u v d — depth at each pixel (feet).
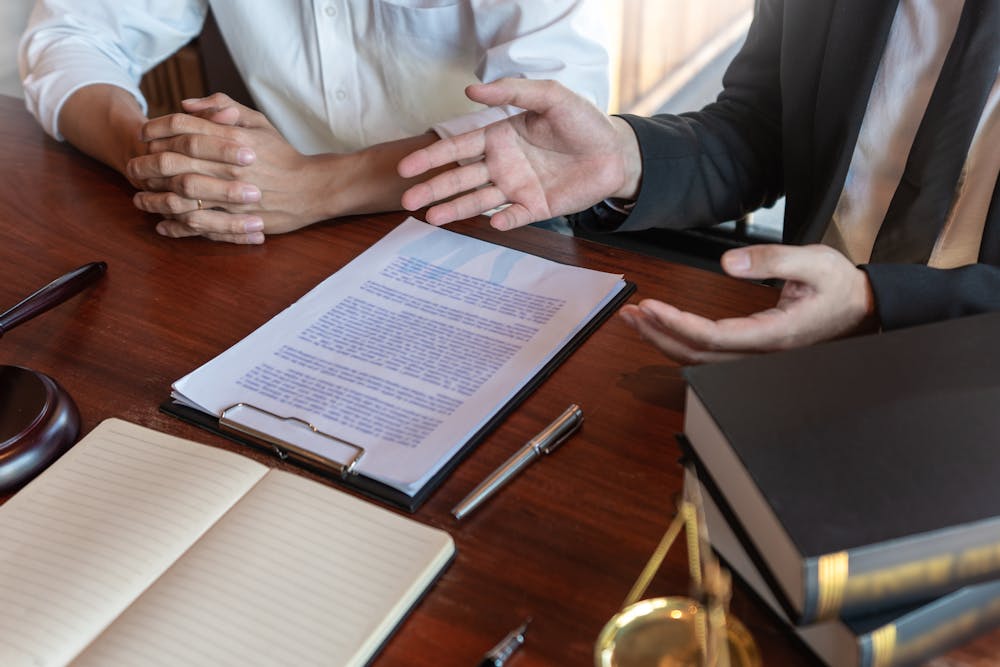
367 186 3.52
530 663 1.86
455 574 2.06
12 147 4.24
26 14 8.28
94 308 3.05
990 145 3.59
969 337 2.04
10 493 2.33
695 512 2.01
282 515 2.13
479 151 3.26
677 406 2.52
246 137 3.48
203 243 3.43
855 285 2.52
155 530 2.11
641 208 3.56
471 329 2.81
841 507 1.63
